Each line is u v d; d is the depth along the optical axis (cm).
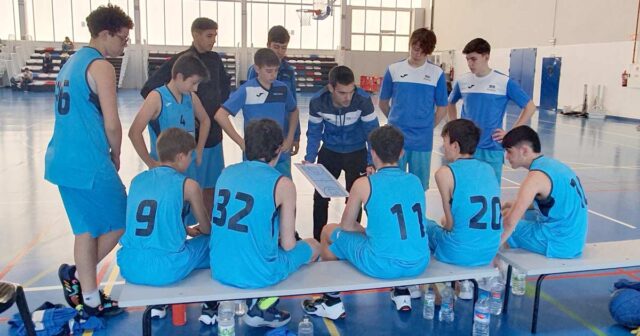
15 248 438
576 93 1681
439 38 2672
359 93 398
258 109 379
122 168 762
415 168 432
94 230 298
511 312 335
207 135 373
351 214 298
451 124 310
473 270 295
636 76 1419
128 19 293
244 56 2730
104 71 282
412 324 319
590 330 313
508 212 325
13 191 622
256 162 274
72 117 282
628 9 1459
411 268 281
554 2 1773
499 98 416
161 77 384
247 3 2739
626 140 1116
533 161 317
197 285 269
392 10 2856
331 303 322
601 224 531
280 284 273
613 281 387
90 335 297
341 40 2831
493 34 2167
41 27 2577
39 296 346
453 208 298
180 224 271
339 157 416
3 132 1062
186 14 2694
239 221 263
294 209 279
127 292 260
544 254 317
